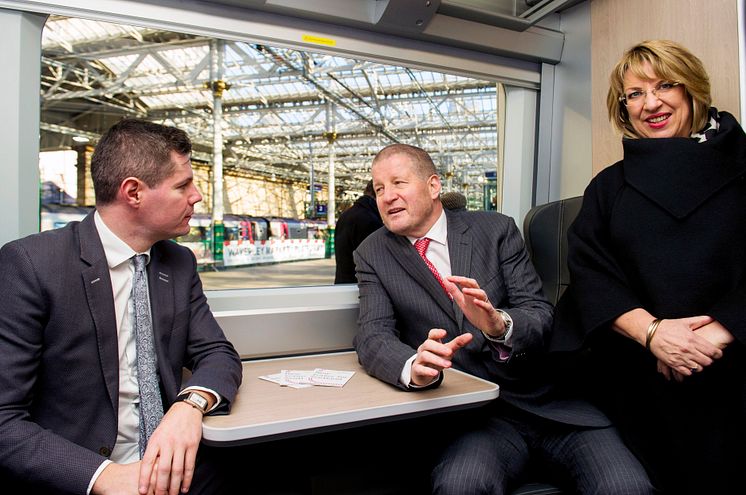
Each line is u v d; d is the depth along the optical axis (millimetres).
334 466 1460
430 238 1540
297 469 1456
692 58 1265
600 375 1397
